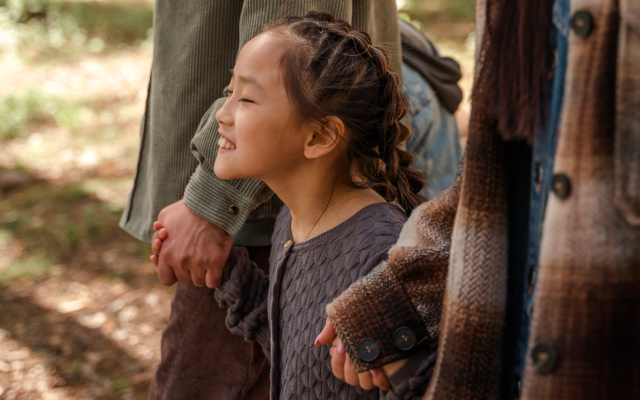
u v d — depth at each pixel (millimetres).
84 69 7961
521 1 748
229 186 1304
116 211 4328
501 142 810
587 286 679
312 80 1049
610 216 667
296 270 1161
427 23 8406
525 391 725
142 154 1628
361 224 1079
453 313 818
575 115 678
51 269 3639
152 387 1635
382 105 1119
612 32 655
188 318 1528
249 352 1506
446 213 938
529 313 802
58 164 5180
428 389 867
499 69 775
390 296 928
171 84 1434
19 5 9938
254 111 1068
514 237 864
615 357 680
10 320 3150
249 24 1274
